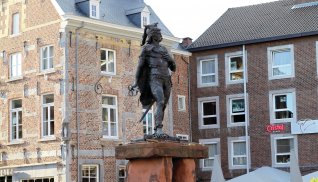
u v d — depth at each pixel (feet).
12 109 107.14
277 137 116.26
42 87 101.71
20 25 107.04
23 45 105.91
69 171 96.07
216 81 123.85
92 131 100.22
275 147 116.47
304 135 113.91
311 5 123.85
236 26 127.24
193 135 125.18
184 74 124.57
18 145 104.63
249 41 119.44
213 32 128.26
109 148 102.53
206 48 123.95
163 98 38.73
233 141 121.08
